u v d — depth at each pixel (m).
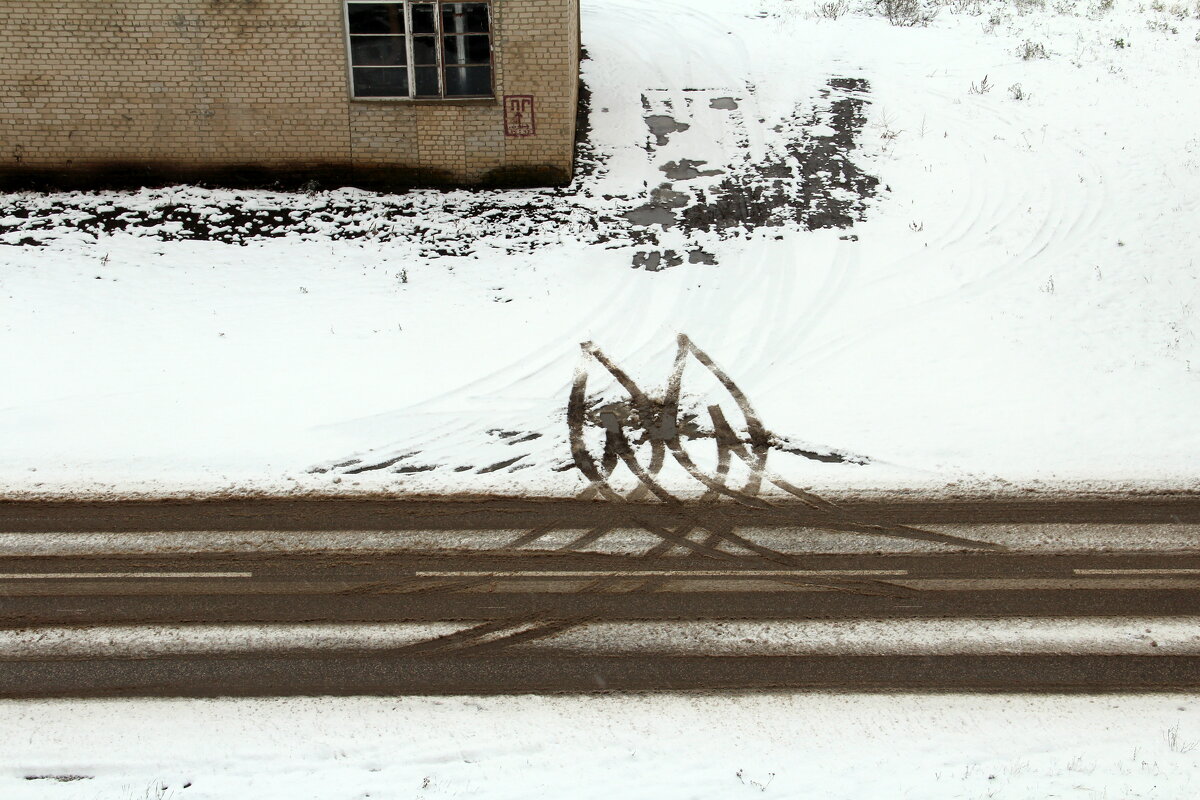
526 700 8.23
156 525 10.59
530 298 14.94
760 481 11.36
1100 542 10.17
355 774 7.51
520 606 9.30
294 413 12.64
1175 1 25.55
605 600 9.38
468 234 16.19
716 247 16.00
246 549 10.18
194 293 14.92
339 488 11.29
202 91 16.47
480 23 16.39
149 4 15.97
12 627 9.04
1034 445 11.88
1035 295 14.51
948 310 14.34
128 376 13.27
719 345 13.94
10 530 10.48
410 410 12.71
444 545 10.23
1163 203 16.16
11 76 16.20
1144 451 11.72
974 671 8.50
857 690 8.30
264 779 7.47
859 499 10.99
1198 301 14.18
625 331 14.26
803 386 13.07
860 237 16.11
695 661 8.62
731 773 7.49
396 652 8.73
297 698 8.26
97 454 11.84
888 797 7.23
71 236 15.84
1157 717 8.00
